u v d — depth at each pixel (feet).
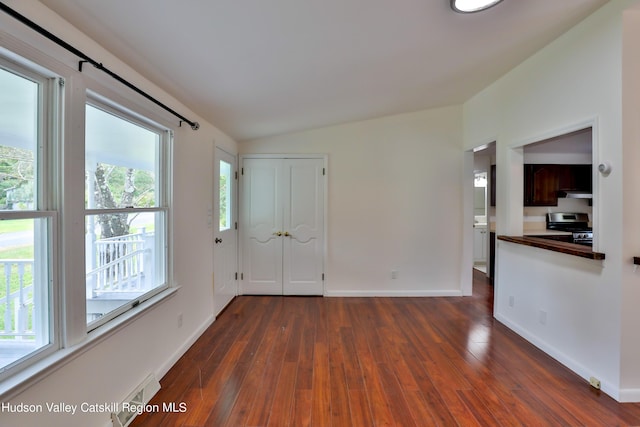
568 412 5.97
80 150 4.76
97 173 5.59
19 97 4.05
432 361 7.93
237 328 10.06
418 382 6.99
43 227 4.32
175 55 5.81
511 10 6.06
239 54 6.14
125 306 6.12
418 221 13.62
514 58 8.79
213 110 9.12
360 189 13.58
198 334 9.32
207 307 10.14
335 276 13.71
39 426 4.01
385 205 13.60
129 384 5.94
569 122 7.49
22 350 4.07
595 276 6.83
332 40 6.16
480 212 21.81
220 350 8.52
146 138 7.08
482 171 17.01
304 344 8.90
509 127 9.91
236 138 12.97
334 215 13.64
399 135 13.52
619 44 6.26
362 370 7.50
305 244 13.71
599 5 6.49
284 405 6.20
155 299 6.84
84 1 4.08
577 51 7.22
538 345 8.63
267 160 13.60
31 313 4.19
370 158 13.56
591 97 6.88
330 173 13.58
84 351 4.76
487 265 16.93
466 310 11.84
